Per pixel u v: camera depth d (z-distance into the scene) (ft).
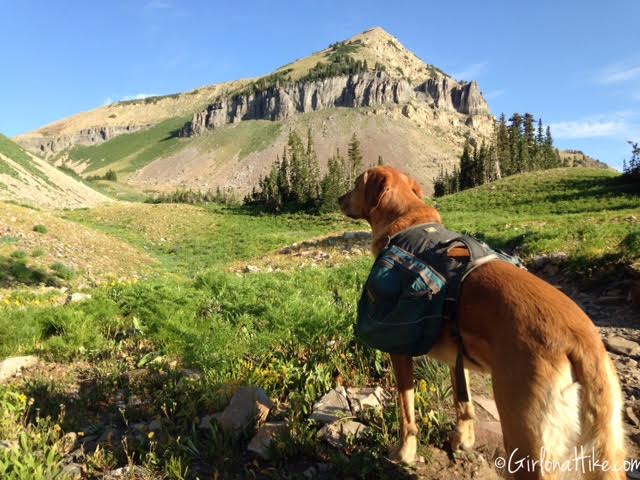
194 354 8.07
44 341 10.57
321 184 116.78
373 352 8.13
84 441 6.57
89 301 12.54
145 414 7.18
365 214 6.09
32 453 5.84
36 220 41.73
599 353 3.67
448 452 5.81
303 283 15.01
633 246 14.65
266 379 7.48
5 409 6.95
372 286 4.86
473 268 4.43
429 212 5.42
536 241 21.58
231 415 6.46
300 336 8.68
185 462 5.77
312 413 6.50
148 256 46.32
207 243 65.10
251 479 5.49
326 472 5.54
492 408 6.70
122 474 5.58
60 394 7.97
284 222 95.14
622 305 12.35
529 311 3.85
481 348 4.14
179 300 11.77
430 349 4.65
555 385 3.58
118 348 9.95
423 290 4.47
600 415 3.53
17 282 27.86
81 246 39.47
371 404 6.69
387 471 5.39
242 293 12.47
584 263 15.47
